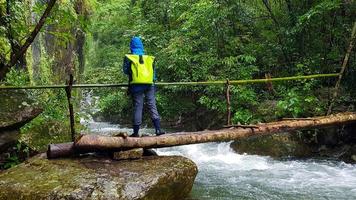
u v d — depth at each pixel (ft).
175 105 47.55
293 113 33.73
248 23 43.55
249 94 38.04
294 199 21.49
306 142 33.24
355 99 34.30
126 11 67.72
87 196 15.43
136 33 51.67
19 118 20.31
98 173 17.10
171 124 51.93
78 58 58.90
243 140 34.94
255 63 42.37
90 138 19.01
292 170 28.09
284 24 41.73
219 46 43.57
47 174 16.93
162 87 47.75
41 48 37.60
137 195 16.17
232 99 39.22
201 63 43.11
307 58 38.73
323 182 24.88
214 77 40.40
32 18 31.91
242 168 29.22
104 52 89.30
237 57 40.40
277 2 44.19
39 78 34.86
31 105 21.48
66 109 29.55
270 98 39.63
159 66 46.47
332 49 37.22
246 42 44.75
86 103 58.70
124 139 19.94
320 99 35.27
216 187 23.93
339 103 34.35
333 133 32.40
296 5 40.68
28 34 21.99
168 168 18.45
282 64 41.19
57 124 27.76
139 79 21.45
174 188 18.20
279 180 25.50
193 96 47.09
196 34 44.86
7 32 21.18
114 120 63.72
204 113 45.68
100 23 78.69
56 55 44.83
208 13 42.52
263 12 44.93
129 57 21.58
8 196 15.62
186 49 43.06
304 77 30.63
